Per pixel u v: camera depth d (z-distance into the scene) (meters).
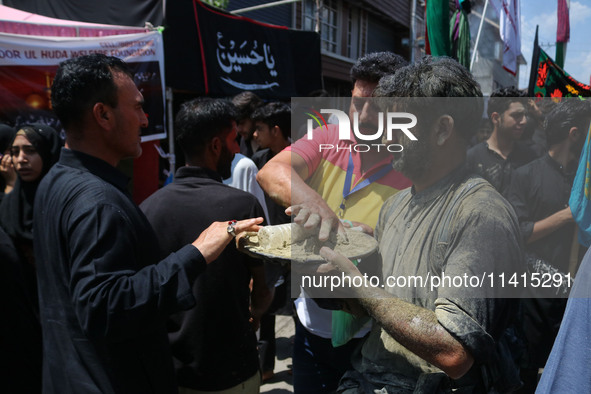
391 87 0.94
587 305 0.73
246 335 1.62
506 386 1.01
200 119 1.66
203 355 1.51
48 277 1.18
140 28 3.59
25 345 1.67
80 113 1.20
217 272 1.51
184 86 4.09
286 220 2.58
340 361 1.54
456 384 0.94
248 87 4.92
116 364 1.14
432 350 0.81
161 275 1.10
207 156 1.71
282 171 1.24
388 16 11.80
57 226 1.13
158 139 3.86
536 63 1.51
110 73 1.22
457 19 2.92
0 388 1.65
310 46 6.12
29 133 1.88
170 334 1.54
